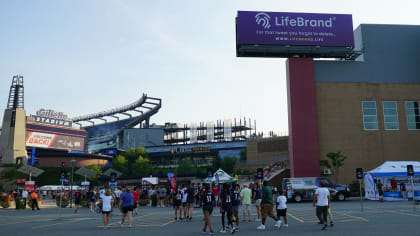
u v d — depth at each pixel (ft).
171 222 58.29
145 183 157.79
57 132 597.11
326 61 165.27
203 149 508.12
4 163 289.74
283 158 310.04
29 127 554.87
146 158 476.54
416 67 169.17
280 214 46.85
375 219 55.06
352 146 158.71
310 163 153.99
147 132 631.15
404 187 109.09
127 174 424.46
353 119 161.48
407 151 161.27
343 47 164.96
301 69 162.20
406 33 171.53
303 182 117.60
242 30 161.79
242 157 443.73
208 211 41.75
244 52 166.61
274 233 40.70
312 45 162.20
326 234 38.65
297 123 157.07
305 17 164.55
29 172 147.64
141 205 117.29
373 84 165.68
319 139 158.10
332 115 160.76
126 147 618.03
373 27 170.50
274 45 161.58
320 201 44.14
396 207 81.05
